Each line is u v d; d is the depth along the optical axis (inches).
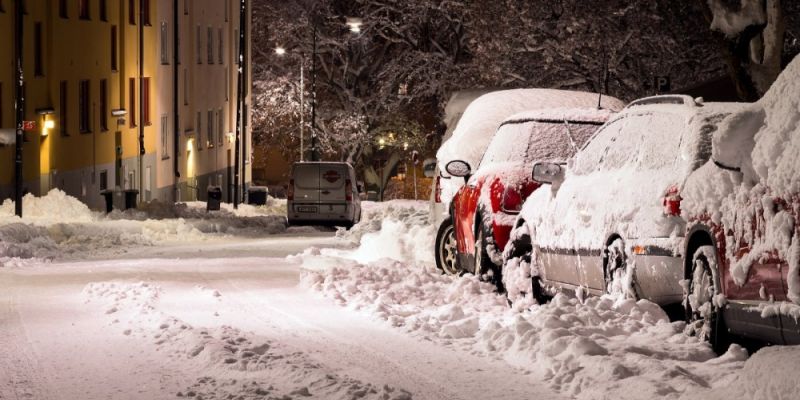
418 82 2706.7
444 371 371.6
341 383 339.6
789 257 307.1
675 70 1744.6
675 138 408.2
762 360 281.7
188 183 2723.9
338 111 3011.8
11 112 1715.1
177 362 392.5
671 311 411.5
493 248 570.3
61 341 442.9
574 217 462.9
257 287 630.5
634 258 403.9
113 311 526.0
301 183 1638.8
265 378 358.3
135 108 2342.5
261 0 3088.1
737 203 335.0
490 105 800.3
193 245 1179.9
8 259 887.1
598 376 335.0
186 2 2682.1
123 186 2267.5
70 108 1987.0
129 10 2290.8
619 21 1726.1
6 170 1684.3
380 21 2753.4
